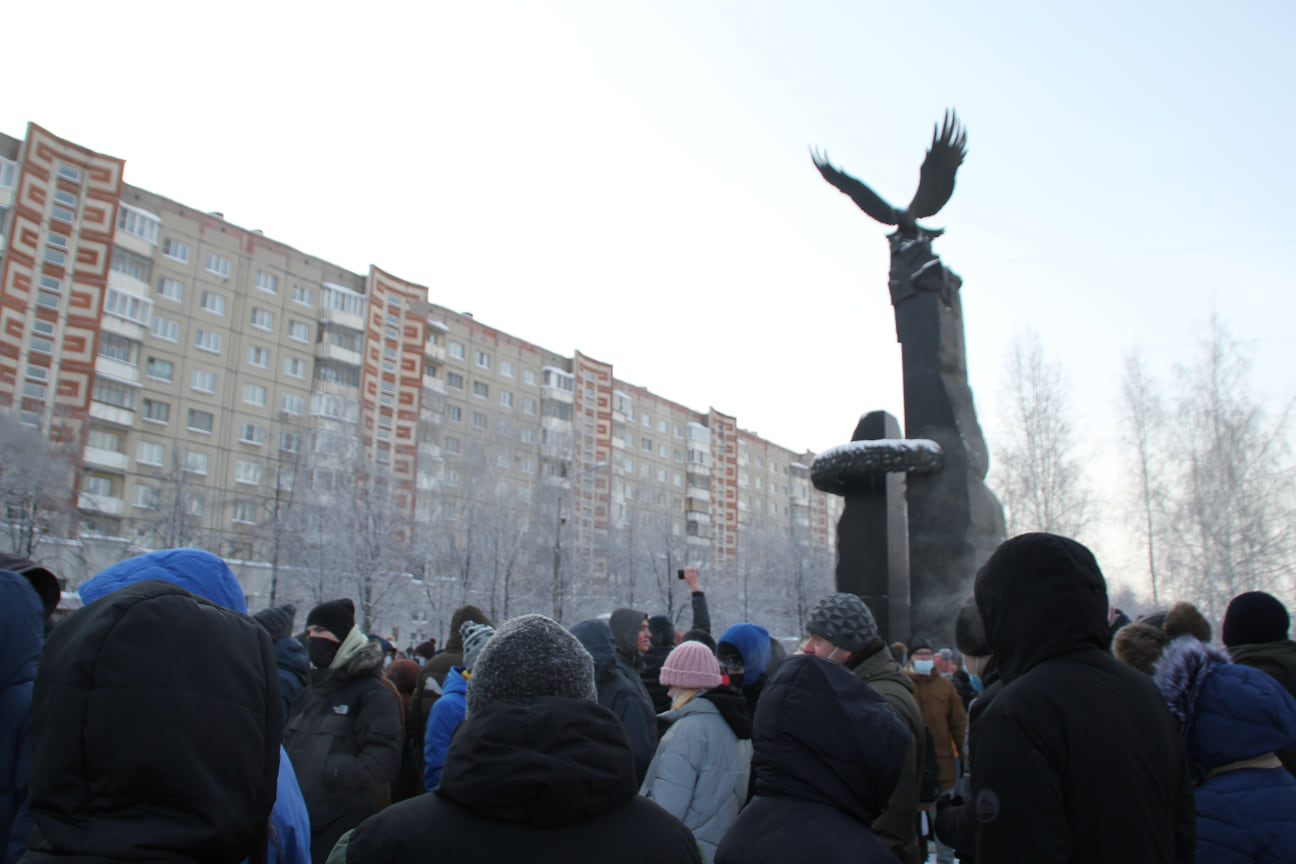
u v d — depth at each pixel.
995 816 1.95
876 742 2.15
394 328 52.72
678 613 43.44
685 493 74.75
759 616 47.31
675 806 3.02
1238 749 2.60
